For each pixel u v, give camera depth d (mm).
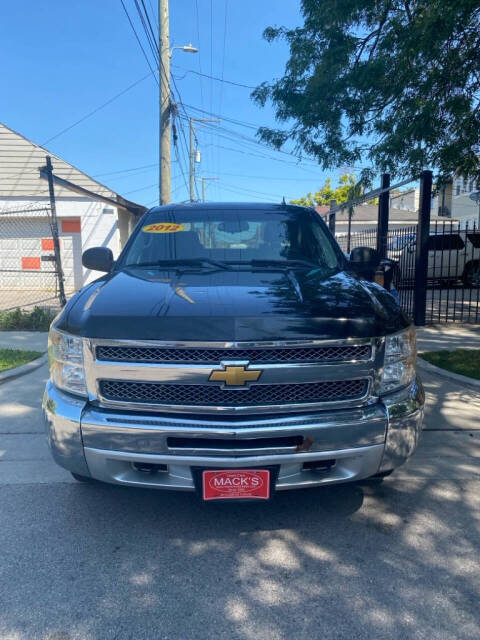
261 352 2734
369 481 3775
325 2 8016
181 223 4543
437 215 29203
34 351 7848
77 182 16922
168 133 16312
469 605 2545
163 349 2734
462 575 2770
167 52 15930
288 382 2760
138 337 2746
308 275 3736
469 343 8125
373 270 4723
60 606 2545
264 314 2797
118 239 17469
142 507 3467
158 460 2773
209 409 2750
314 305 2979
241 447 2740
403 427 2959
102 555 2951
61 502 3543
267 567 2842
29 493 3670
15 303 13945
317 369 2781
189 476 2834
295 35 9062
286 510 3434
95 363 2822
